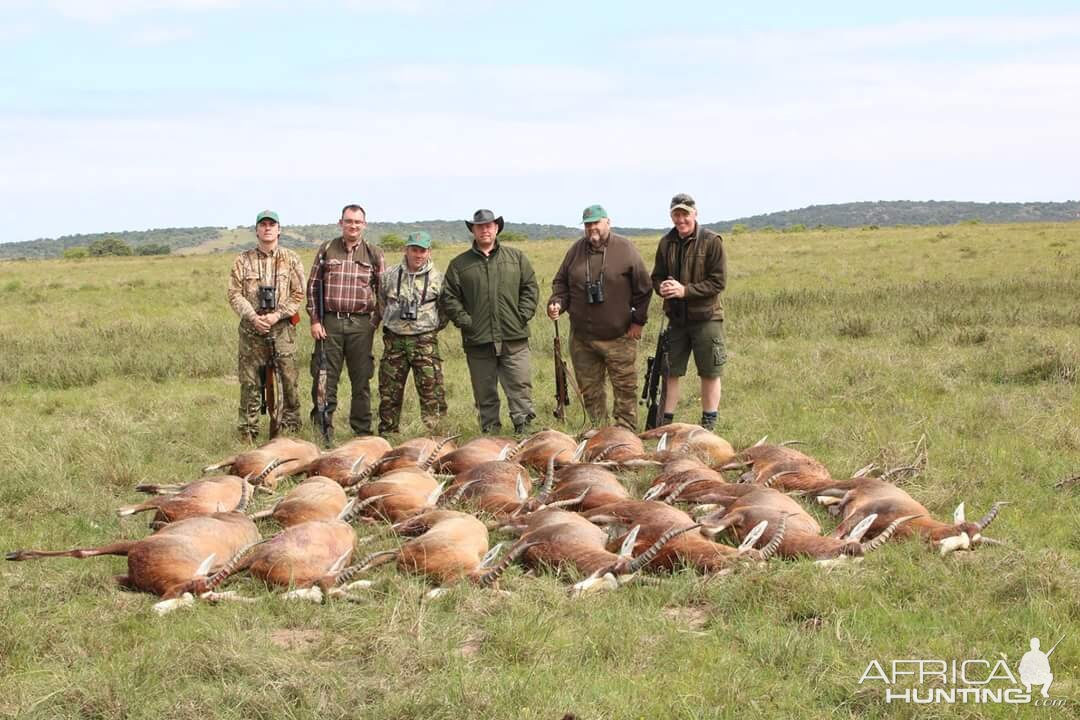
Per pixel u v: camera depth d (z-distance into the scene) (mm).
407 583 6188
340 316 10953
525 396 11148
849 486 7699
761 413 11570
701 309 10844
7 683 5074
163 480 9383
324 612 5918
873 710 4801
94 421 11875
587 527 6727
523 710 4738
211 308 24672
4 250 185500
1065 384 12539
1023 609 5828
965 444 9820
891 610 5863
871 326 17625
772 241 51125
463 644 5547
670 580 6230
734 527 6984
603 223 10930
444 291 11031
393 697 4855
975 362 14023
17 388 14797
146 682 5016
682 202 10656
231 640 5387
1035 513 7879
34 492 8758
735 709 4801
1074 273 25469
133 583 6344
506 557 6422
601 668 5219
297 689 4938
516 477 8039
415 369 11039
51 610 6086
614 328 11031
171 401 13148
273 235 10844
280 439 9258
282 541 6352
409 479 7875
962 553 6652
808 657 5262
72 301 26625
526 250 46688
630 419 11289
